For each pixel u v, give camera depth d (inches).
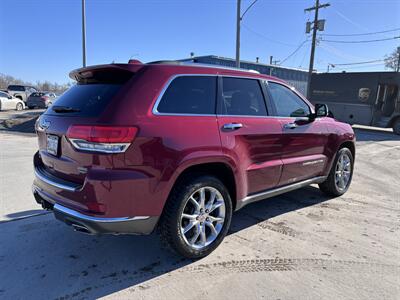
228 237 145.3
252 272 116.9
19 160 289.6
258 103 148.1
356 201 199.0
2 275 113.0
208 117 123.8
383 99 713.6
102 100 107.7
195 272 116.7
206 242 127.3
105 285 108.3
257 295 103.5
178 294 103.7
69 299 100.9
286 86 167.3
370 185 237.5
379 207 188.5
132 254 129.5
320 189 207.8
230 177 133.7
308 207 187.2
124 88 107.6
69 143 106.8
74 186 106.7
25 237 141.6
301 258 127.1
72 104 116.1
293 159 162.9
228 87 135.6
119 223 103.7
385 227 159.2
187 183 117.7
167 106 113.3
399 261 126.2
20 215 164.6
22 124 597.0
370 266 122.0
